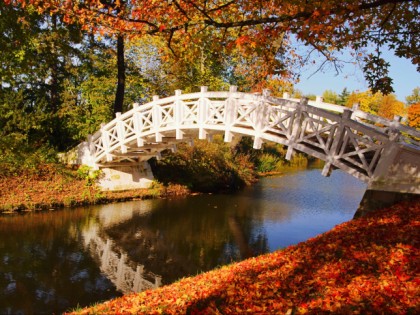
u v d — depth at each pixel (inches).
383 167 352.2
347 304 177.8
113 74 869.8
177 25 331.6
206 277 267.3
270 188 865.5
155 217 552.7
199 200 684.1
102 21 341.1
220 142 1038.4
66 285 316.5
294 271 239.1
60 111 752.3
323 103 401.4
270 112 424.5
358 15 296.8
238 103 454.9
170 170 775.1
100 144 647.1
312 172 1220.5
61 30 660.7
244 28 354.3
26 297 291.3
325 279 215.2
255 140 436.5
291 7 302.5
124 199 647.8
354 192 842.8
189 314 197.5
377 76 351.9
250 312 186.4
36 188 575.8
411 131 336.5
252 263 283.1
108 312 213.8
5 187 552.1
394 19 342.3
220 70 976.9
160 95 972.6
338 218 576.7
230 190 812.0
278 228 511.5
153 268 361.7
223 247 428.8
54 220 510.9
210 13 331.3
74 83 885.8
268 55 358.9
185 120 511.5
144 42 924.0
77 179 633.0
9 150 607.2
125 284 321.1
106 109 774.5
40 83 858.8
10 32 589.3
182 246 430.6
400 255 231.6
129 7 388.8
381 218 318.0
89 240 439.8
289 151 408.2
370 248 252.8
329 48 361.7
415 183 334.3
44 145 671.8
